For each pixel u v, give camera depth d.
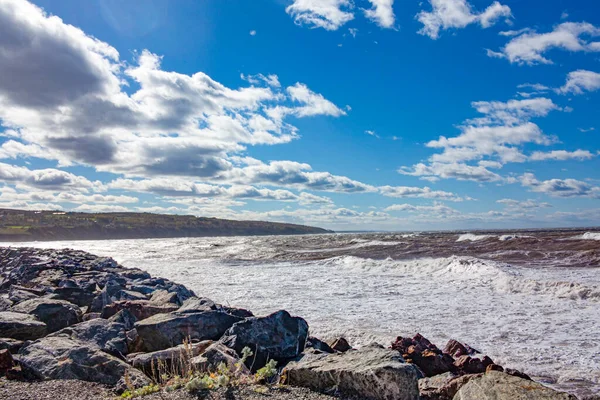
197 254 46.75
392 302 13.98
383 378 4.28
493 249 30.69
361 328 10.56
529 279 16.06
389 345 8.99
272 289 17.59
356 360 4.85
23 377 5.20
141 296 12.85
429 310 12.55
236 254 44.06
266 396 4.36
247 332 6.68
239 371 5.08
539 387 4.00
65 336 6.64
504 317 11.41
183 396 4.36
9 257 29.61
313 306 13.64
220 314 7.76
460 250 31.88
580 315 11.38
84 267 21.25
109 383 5.08
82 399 4.49
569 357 7.92
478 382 4.27
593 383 6.59
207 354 5.58
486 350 8.55
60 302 9.19
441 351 7.59
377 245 42.72
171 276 24.25
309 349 6.88
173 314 7.81
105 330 7.32
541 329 10.04
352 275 21.83
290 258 35.19
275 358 6.57
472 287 16.59
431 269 21.83
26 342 6.46
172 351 6.09
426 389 5.50
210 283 20.27
